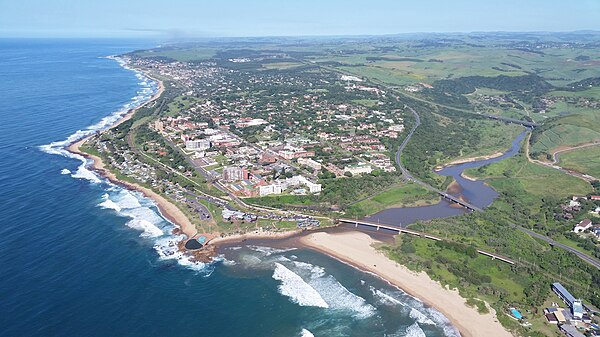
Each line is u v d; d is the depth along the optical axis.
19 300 168.50
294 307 175.88
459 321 168.12
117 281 186.00
